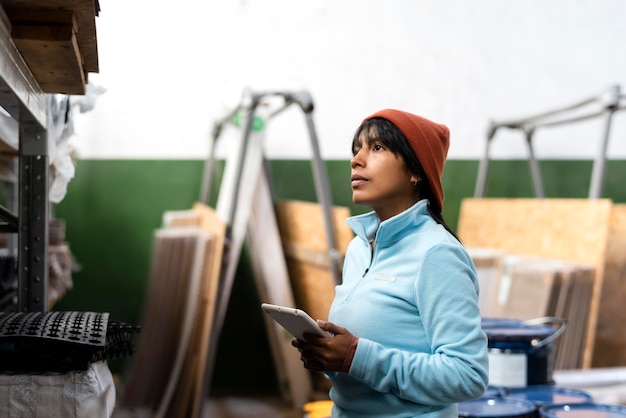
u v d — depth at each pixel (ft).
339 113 18.54
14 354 4.75
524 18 19.34
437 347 4.93
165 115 17.74
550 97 19.43
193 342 14.52
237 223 14.42
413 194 5.53
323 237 14.98
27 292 6.55
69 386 4.76
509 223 16.46
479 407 6.97
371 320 5.16
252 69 18.11
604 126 14.49
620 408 6.91
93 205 17.46
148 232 17.66
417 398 4.88
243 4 18.01
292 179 18.35
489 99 19.19
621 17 19.72
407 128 5.36
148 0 17.62
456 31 19.06
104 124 17.49
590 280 13.71
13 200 11.41
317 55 18.40
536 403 7.22
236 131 15.42
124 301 17.51
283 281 15.40
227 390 17.92
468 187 19.15
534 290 14.05
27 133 6.59
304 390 16.05
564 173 19.56
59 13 4.58
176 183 17.79
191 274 15.49
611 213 15.15
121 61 17.56
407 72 18.84
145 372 15.57
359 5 18.58
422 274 5.00
